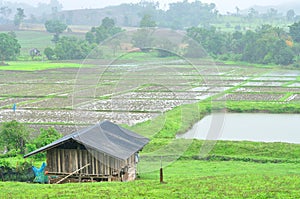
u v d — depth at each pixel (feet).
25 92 366.84
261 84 408.67
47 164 121.60
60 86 403.95
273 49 605.73
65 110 284.41
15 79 461.37
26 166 143.64
